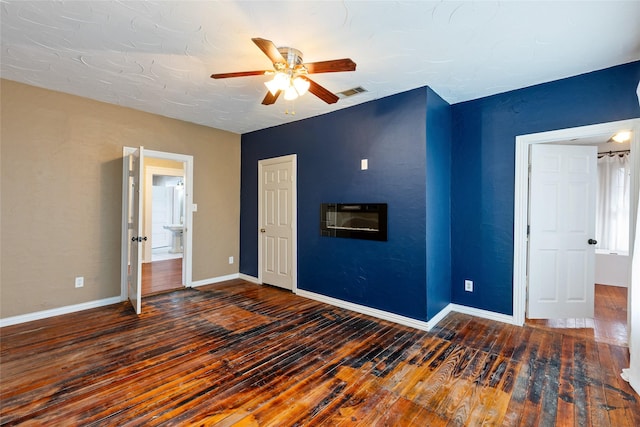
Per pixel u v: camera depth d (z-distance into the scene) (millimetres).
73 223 3408
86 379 2088
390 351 2521
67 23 2012
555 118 2855
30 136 3117
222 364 2305
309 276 4035
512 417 1741
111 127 3645
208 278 4703
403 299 3117
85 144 3469
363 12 1875
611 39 2152
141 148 3363
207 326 3027
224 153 4855
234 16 1929
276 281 4508
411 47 2285
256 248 4828
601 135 2688
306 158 4098
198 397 1908
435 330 2953
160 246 8898
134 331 2893
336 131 3744
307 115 3977
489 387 2023
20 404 1813
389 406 1836
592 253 3180
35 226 3164
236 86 3059
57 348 2533
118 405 1822
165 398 1896
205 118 4176
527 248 3199
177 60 2527
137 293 3328
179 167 6789
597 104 2650
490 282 3242
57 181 3293
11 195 3023
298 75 2287
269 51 1928
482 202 3283
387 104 3260
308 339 2746
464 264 3410
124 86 3084
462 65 2559
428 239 3002
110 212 3672
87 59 2518
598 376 2148
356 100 3385
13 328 2934
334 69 2176
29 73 2803
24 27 2059
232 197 5000
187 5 1825
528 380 2102
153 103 3594
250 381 2086
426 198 2971
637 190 2477
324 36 2148
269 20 1968
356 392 1970
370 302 3389
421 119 2998
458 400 1892
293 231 4234
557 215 3178
